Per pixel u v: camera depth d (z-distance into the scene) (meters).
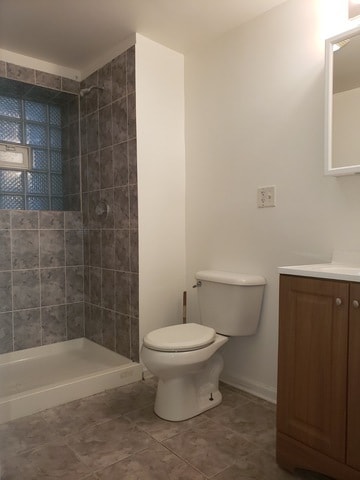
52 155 2.90
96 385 2.14
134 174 2.33
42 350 2.73
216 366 2.01
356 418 1.22
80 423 1.80
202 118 2.39
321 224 1.78
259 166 2.05
